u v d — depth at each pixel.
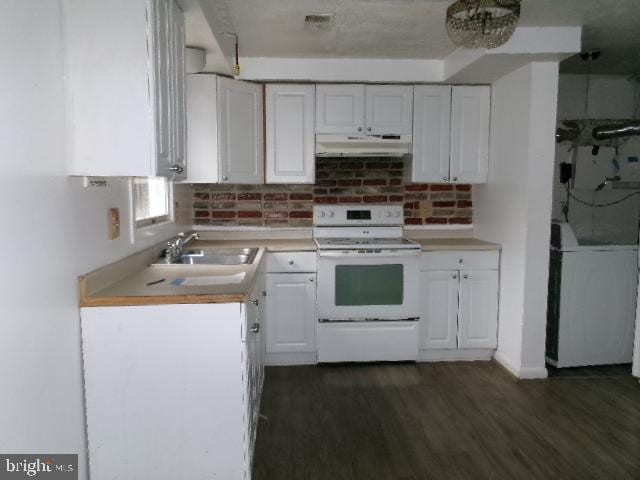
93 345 1.68
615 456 2.18
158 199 2.88
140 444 1.73
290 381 3.05
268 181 3.41
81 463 1.67
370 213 3.69
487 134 3.48
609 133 3.46
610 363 3.32
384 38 2.82
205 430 1.75
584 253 3.21
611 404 2.71
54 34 1.49
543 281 3.04
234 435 1.76
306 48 3.01
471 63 2.90
